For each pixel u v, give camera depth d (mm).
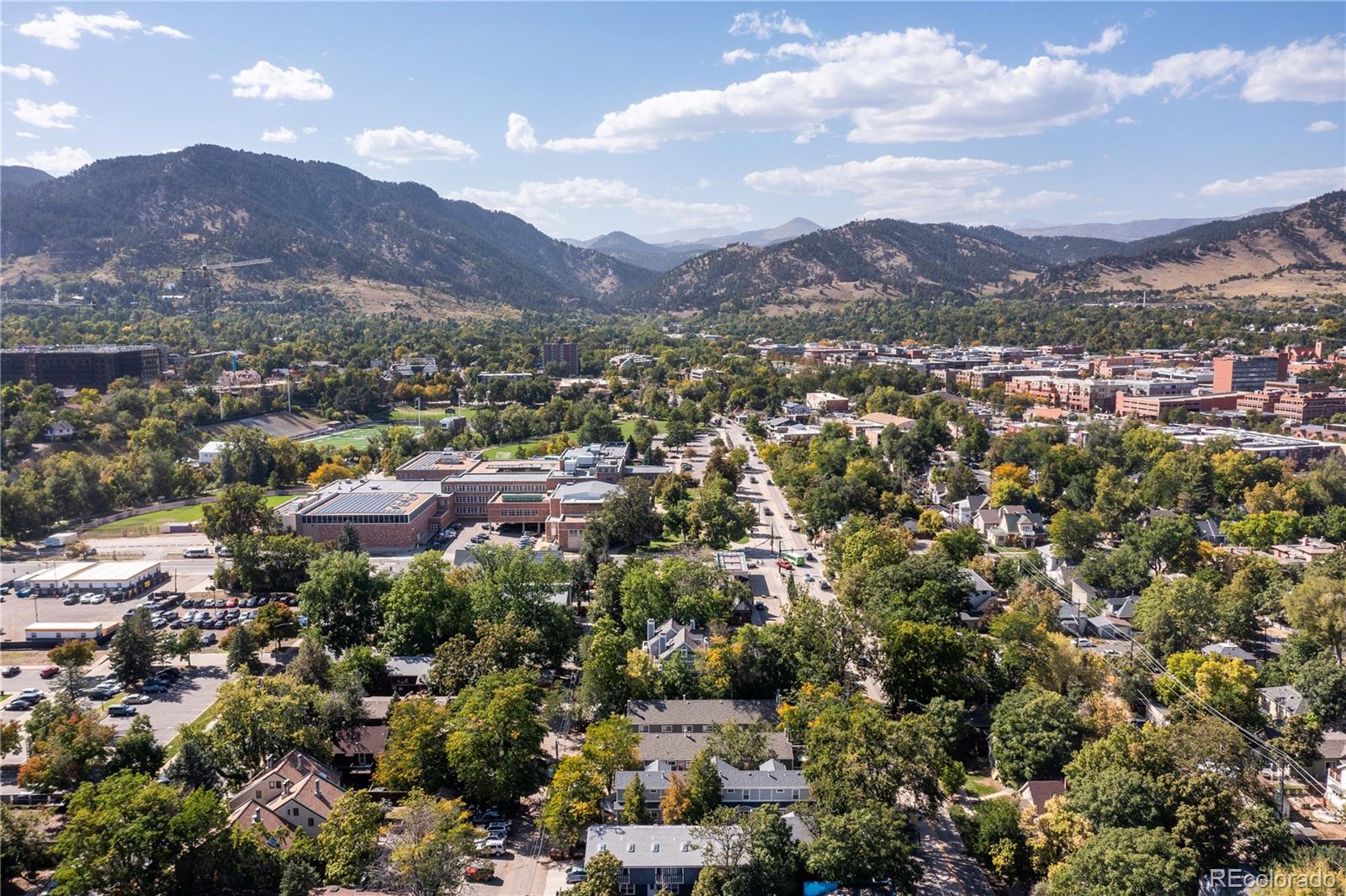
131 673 185750
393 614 194000
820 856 119562
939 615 188375
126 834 113625
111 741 154625
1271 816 122688
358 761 152750
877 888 121312
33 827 126500
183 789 133750
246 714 145500
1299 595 190375
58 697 159250
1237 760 135625
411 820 123688
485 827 136875
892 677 169500
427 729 143500
